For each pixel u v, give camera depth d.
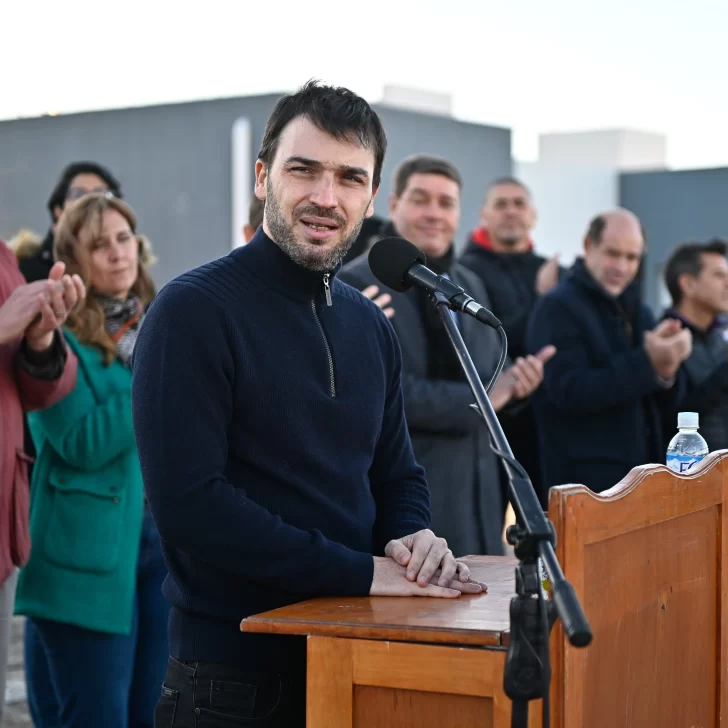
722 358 4.54
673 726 1.97
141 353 1.96
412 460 2.29
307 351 2.03
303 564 1.88
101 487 3.16
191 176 9.80
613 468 3.89
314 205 1.99
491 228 5.11
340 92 2.05
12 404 2.87
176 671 1.98
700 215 14.92
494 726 1.60
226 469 1.98
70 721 3.10
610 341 3.99
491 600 1.86
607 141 18.36
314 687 1.70
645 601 1.85
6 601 2.79
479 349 3.48
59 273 2.83
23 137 10.50
